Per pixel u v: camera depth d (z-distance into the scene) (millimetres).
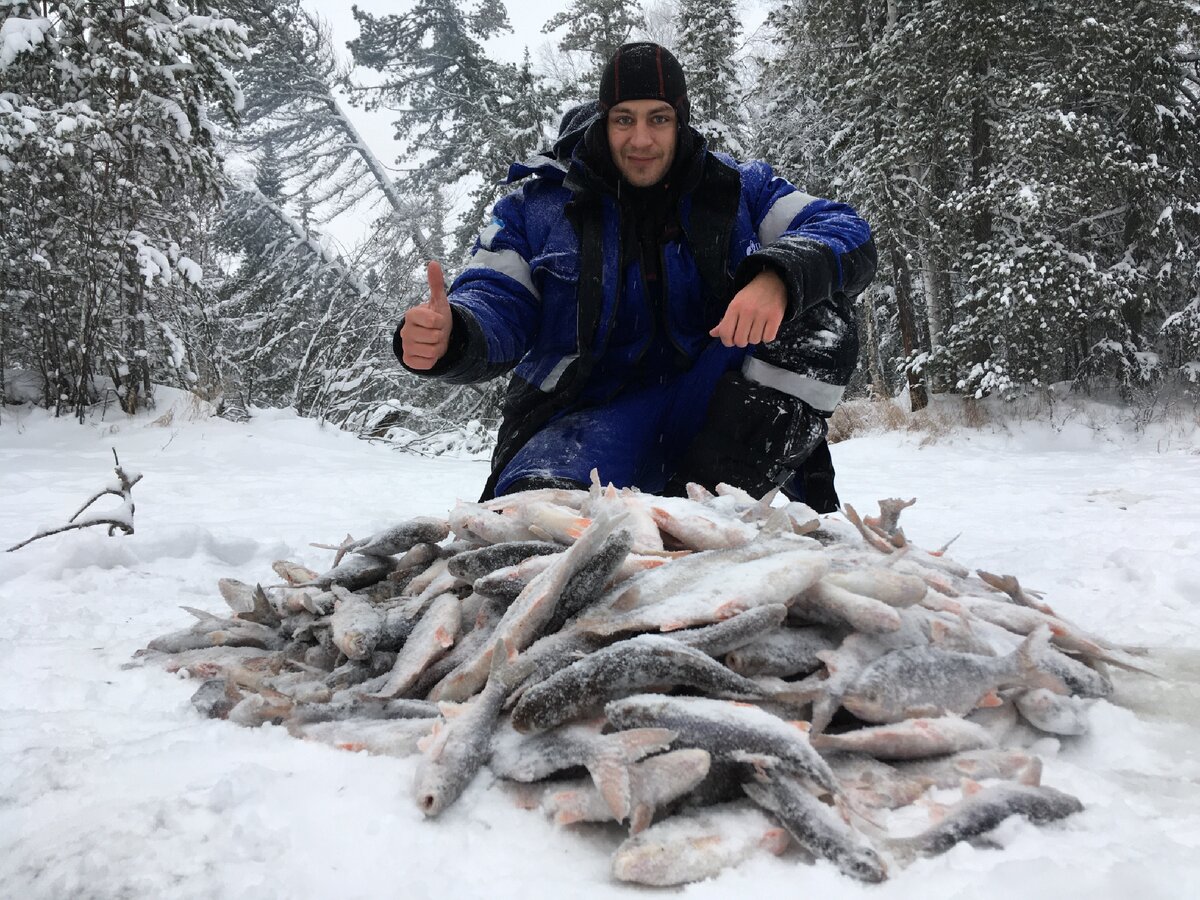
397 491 8180
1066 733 1896
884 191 15898
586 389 3445
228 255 23359
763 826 1440
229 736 1887
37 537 4297
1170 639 2756
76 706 2205
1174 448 12961
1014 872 1265
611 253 3232
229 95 14070
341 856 1399
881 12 17469
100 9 12875
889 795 1572
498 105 23062
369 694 1947
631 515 2236
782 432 3330
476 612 2143
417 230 23312
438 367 2934
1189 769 1788
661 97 3068
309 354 17625
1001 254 15289
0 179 12398
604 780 1435
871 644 1870
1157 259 16266
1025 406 15469
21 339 13836
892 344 22562
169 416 12766
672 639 1695
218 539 4590
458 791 1551
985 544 4613
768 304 2779
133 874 1338
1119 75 15422
